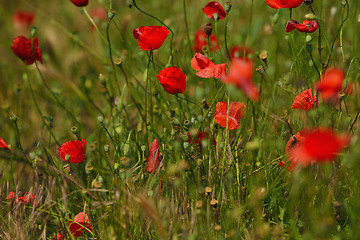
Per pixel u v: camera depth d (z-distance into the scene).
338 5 4.32
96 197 3.85
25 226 3.90
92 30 4.50
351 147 3.85
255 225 3.86
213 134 3.95
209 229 3.83
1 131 4.29
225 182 3.91
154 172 3.93
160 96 4.09
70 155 3.91
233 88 3.88
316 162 3.84
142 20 4.59
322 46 4.05
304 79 3.99
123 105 4.07
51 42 4.58
